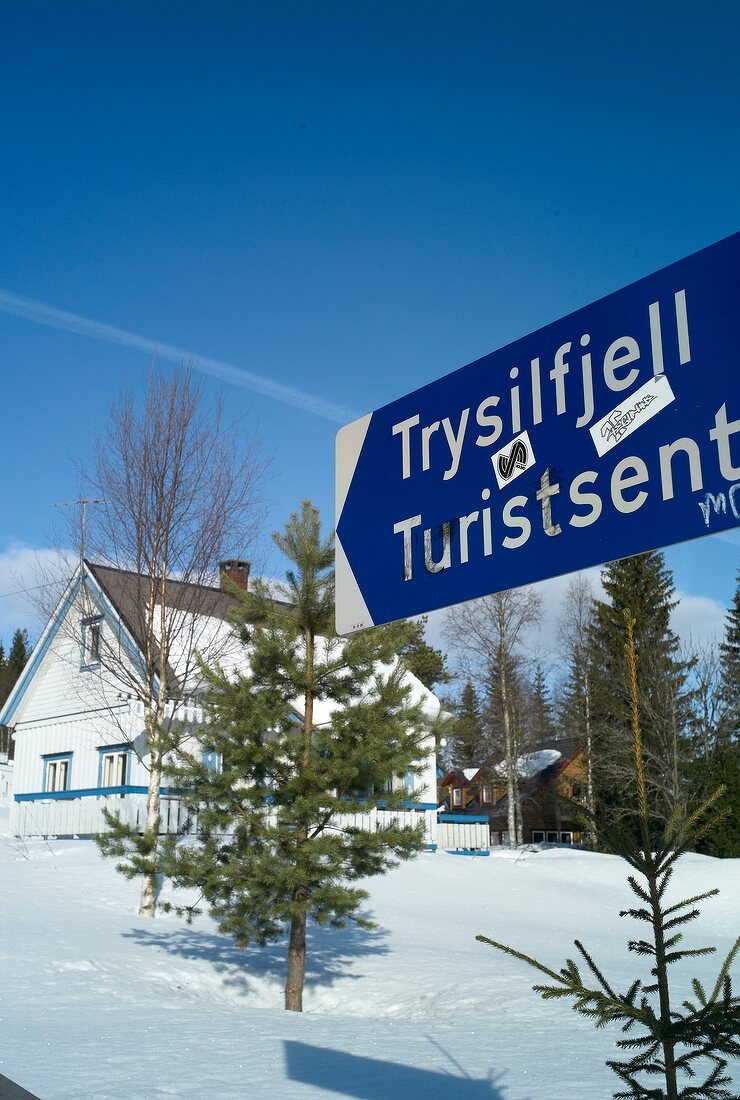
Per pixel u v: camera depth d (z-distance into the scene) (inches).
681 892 987.9
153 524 719.1
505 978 510.9
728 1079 136.8
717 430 109.2
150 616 698.8
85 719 1043.9
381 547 153.5
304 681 494.3
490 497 136.6
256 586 518.3
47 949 490.0
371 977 522.0
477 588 135.5
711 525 107.6
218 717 495.5
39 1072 280.5
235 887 466.3
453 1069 313.1
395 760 470.6
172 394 728.3
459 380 145.2
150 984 459.5
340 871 473.4
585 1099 270.5
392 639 499.8
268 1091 272.8
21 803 1061.8
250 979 507.2
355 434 163.5
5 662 3420.3
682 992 468.1
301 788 471.2
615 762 1429.6
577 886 1002.1
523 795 2132.1
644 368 118.6
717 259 112.9
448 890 890.1
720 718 1462.8
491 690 1737.2
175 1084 275.7
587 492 122.7
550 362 131.6
